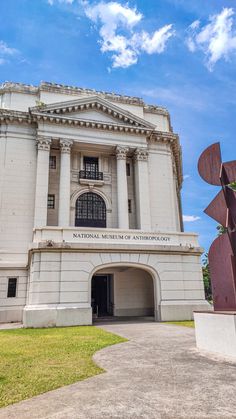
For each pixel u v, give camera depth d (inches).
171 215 1124.5
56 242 654.5
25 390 198.4
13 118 1033.5
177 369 241.9
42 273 632.4
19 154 1019.9
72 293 637.3
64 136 1057.5
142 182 1106.7
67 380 220.1
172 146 1264.8
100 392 191.8
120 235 717.9
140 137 1151.6
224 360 269.1
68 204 1003.9
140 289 869.8
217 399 173.6
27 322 597.3
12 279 874.1
